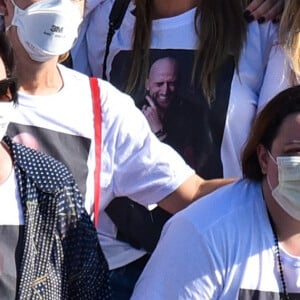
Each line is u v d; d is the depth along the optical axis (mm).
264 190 5047
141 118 5859
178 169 5902
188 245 4961
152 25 6492
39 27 5355
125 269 6270
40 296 4645
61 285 4746
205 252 4922
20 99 5383
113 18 6715
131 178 5816
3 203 4621
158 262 5051
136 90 6508
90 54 6949
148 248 6211
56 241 4723
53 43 5375
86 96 5621
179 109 6391
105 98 5672
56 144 5426
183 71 6395
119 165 5754
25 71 5414
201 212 5023
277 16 6543
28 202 4660
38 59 5402
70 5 5418
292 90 4988
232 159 6391
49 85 5504
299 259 4930
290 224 4949
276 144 4949
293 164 4871
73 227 4805
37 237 4672
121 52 6637
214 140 6359
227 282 4918
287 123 4930
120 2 6715
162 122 6422
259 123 5031
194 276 4938
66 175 4828
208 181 6008
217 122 6348
